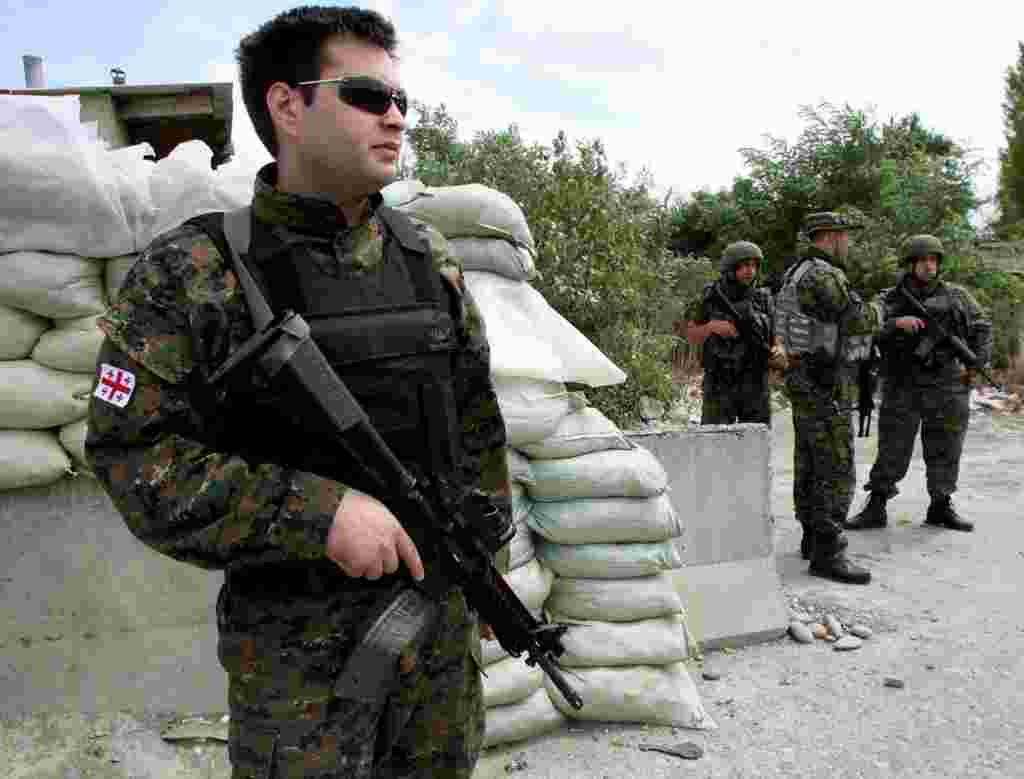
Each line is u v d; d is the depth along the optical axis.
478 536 1.37
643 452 2.81
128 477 1.15
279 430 1.22
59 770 2.31
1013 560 4.40
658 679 2.73
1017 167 19.88
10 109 2.27
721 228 12.48
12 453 2.36
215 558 1.14
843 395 4.07
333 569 1.28
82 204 2.28
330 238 1.27
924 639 3.41
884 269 10.12
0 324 2.32
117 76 5.52
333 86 1.22
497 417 1.53
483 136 5.46
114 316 1.18
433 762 1.44
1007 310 10.55
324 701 1.27
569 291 4.75
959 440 4.94
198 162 2.46
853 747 2.60
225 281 1.21
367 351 1.25
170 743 2.45
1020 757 2.54
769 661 3.25
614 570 2.70
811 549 4.22
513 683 2.53
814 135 12.27
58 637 2.48
